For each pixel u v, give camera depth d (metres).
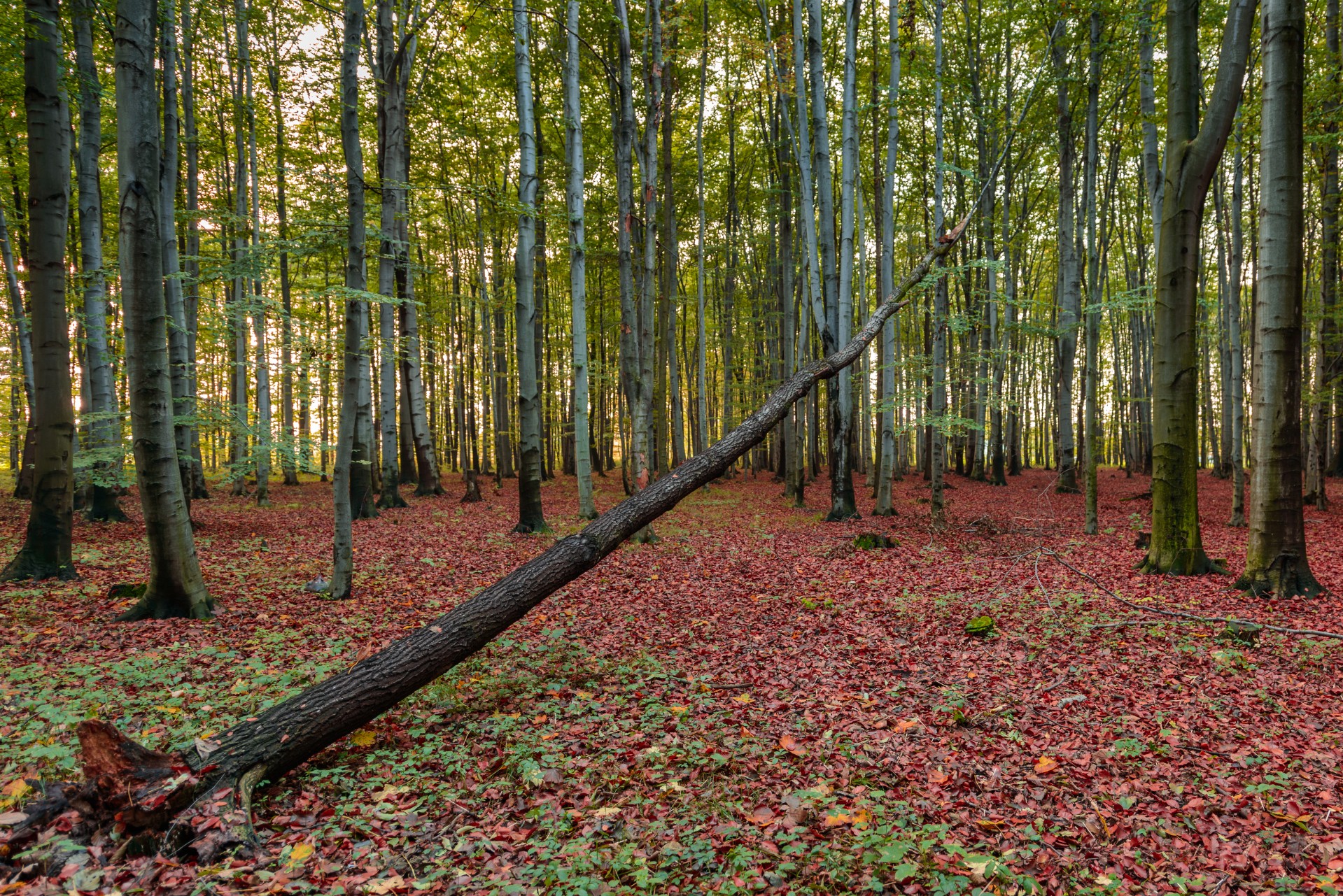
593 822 3.39
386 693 4.03
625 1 13.77
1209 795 3.60
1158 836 3.25
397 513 16.95
